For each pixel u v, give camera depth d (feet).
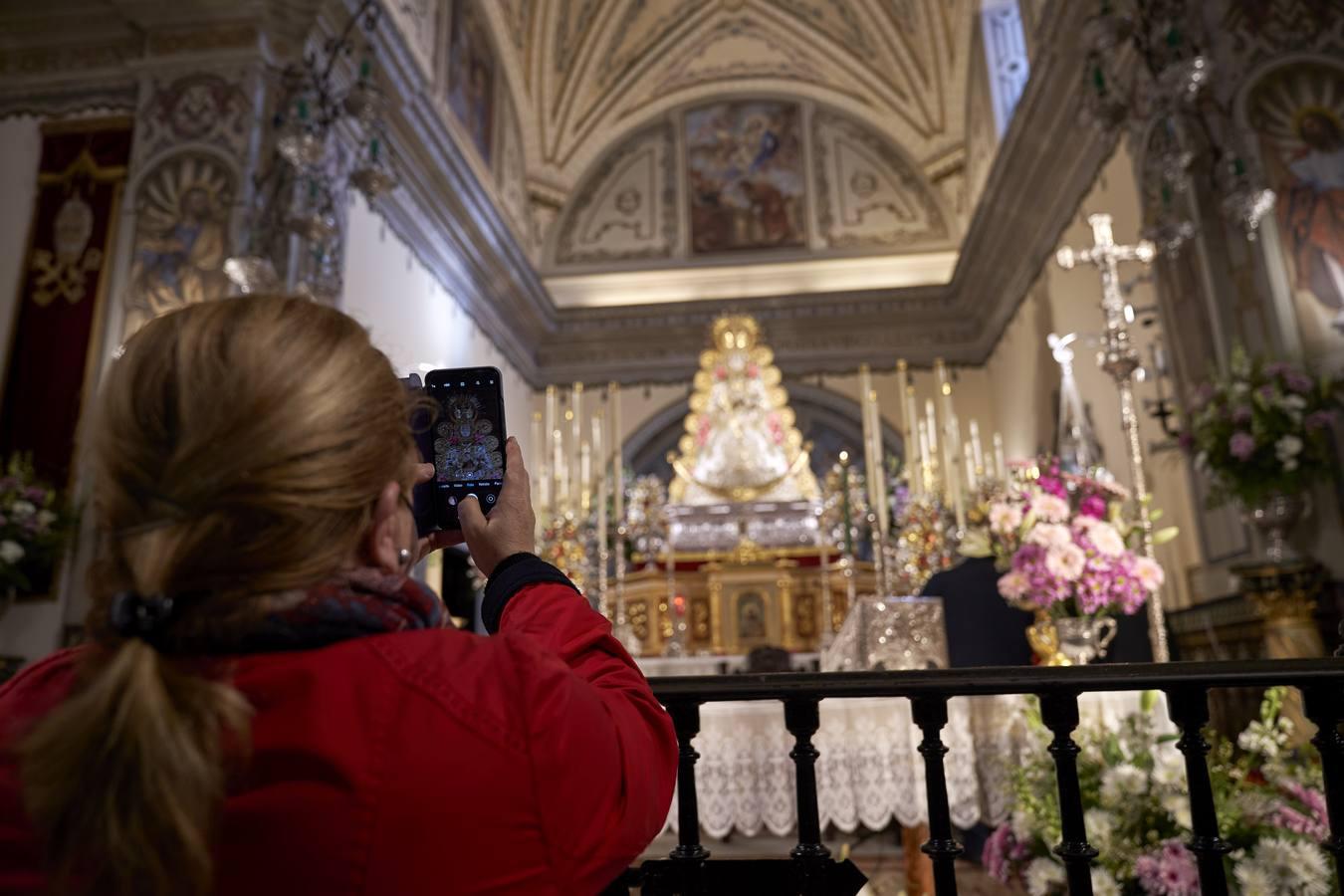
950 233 43.19
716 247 44.27
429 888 2.03
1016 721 10.15
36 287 21.07
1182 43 15.96
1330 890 7.39
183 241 20.74
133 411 2.21
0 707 2.30
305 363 2.26
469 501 3.18
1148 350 22.06
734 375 33.40
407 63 25.50
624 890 4.68
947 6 38.29
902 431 40.45
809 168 44.80
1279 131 17.56
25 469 19.66
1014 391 35.99
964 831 14.76
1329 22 17.72
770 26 43.21
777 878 4.73
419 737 2.12
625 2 41.34
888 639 12.10
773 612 24.91
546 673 2.36
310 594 2.20
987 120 36.81
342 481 2.23
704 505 29.48
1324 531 15.31
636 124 45.73
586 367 42.70
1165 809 8.52
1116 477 24.76
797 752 4.78
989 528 13.66
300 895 1.98
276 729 2.05
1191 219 18.11
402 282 28.53
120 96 22.22
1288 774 8.80
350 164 24.58
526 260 36.68
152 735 1.77
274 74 22.09
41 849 1.91
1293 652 14.56
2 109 22.41
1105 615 12.02
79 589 18.60
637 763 2.48
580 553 21.17
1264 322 16.93
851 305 41.42
